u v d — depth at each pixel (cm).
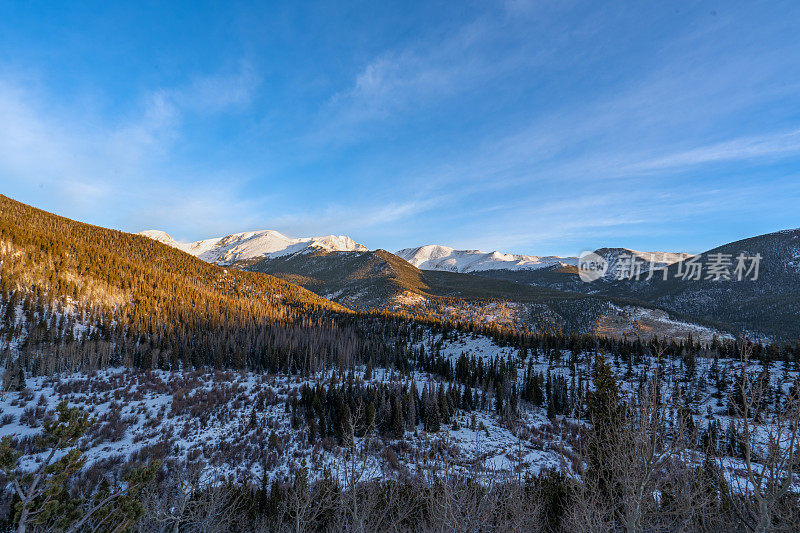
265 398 9150
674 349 10906
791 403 957
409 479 2664
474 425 7744
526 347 14462
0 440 955
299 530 2167
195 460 5750
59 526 991
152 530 1867
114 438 6294
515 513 1597
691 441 1197
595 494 1345
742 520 1038
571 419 8306
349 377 10912
